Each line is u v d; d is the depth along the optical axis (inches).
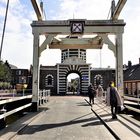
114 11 573.6
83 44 770.2
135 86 1482.5
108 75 1780.3
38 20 597.0
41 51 599.2
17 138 299.6
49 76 1758.1
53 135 317.7
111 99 450.6
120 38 581.0
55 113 555.5
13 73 2546.8
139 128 347.3
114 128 347.6
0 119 349.1
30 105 568.4
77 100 1053.2
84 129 361.4
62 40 769.6
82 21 589.0
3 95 1253.7
